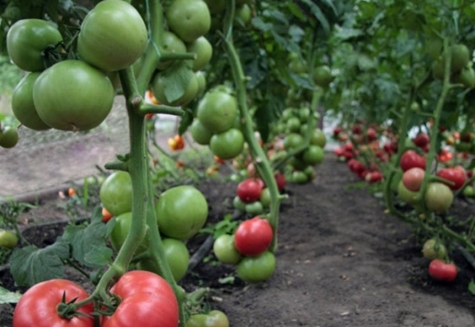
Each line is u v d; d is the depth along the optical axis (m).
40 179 1.48
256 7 1.58
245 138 1.39
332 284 1.56
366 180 2.80
